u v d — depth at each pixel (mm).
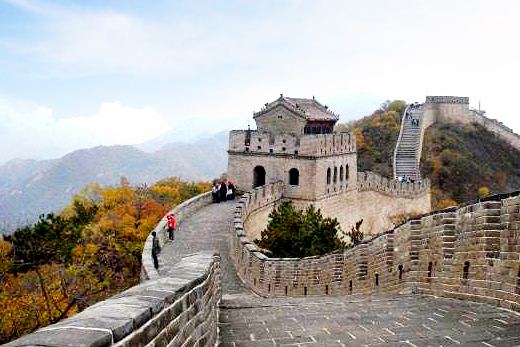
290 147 51625
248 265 29078
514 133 101438
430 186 84438
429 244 15719
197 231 38562
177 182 85750
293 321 11820
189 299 6883
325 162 52469
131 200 64188
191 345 6906
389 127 103125
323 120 57969
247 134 53625
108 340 4059
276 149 52312
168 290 6070
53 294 33406
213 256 10312
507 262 12461
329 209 54000
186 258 9766
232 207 46719
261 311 13336
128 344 4477
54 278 37188
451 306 13141
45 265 41250
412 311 12625
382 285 18750
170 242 35438
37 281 35594
